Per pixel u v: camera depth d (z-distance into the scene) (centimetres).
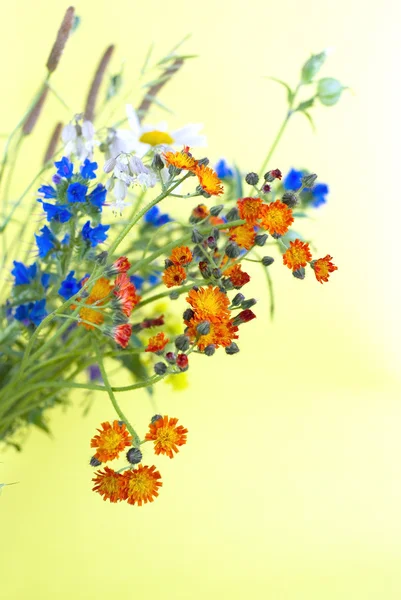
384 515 173
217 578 142
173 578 138
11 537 132
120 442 79
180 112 224
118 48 207
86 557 136
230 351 82
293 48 229
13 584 125
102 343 90
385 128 244
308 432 208
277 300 246
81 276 97
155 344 82
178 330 107
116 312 83
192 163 82
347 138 242
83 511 143
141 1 208
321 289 251
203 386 221
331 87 99
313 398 235
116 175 86
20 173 191
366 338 258
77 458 149
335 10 230
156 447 79
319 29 230
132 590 133
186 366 81
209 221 91
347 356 258
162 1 211
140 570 138
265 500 170
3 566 126
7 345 93
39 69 198
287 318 249
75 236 88
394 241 255
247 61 226
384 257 255
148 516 154
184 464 177
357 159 245
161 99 221
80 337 93
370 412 233
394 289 258
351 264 254
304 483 180
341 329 256
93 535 141
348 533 164
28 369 92
